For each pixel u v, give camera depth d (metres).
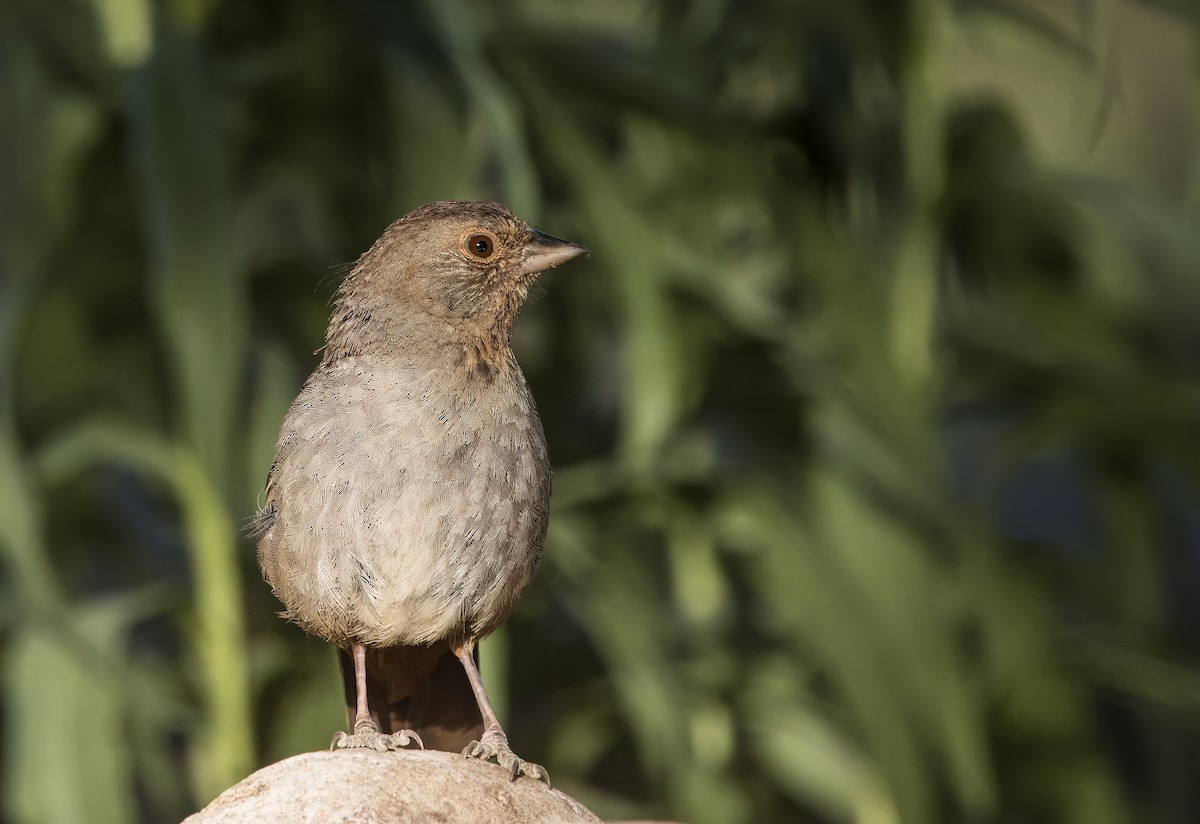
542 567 10.83
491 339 7.80
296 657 10.25
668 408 10.30
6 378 10.04
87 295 10.51
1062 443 11.66
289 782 6.62
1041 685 10.83
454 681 7.94
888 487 10.52
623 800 11.63
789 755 11.26
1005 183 11.02
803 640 10.19
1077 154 14.48
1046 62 11.77
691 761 10.55
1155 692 10.95
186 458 9.86
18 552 9.97
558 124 10.34
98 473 11.44
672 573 11.92
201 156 9.38
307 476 7.21
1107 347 11.64
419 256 7.75
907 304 11.02
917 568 10.45
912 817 9.95
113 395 10.76
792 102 11.44
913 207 11.02
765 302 11.65
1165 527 12.70
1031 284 11.76
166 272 9.23
